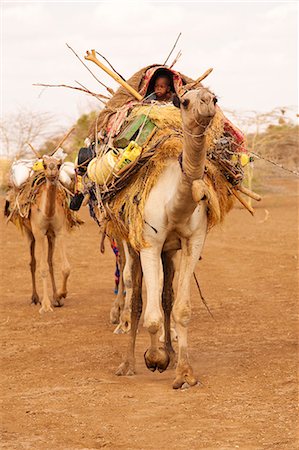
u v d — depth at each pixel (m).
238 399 9.37
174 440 8.05
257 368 10.76
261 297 16.73
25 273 21.50
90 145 12.06
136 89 11.63
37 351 12.41
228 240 28.44
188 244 9.99
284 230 31.88
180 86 11.02
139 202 9.86
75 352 12.28
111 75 10.94
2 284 19.73
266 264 21.86
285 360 11.14
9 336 13.67
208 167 9.96
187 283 10.02
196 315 14.98
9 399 9.73
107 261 23.55
